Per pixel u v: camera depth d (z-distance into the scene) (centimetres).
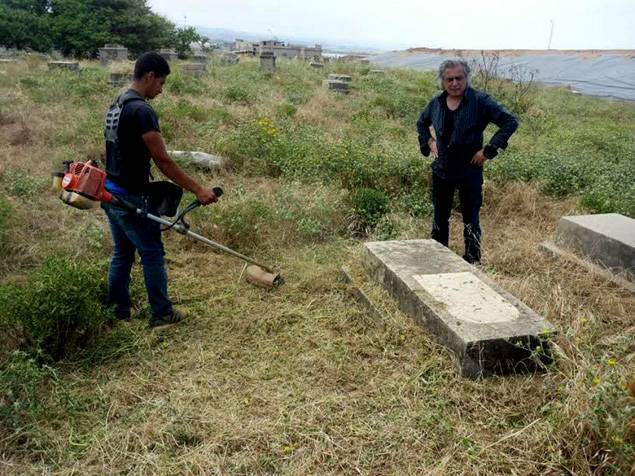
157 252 352
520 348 300
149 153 338
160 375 312
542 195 665
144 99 333
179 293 409
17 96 1057
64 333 328
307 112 1075
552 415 259
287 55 3538
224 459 248
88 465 248
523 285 389
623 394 241
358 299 393
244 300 401
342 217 552
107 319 353
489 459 246
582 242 468
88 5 2598
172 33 2784
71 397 280
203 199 350
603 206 586
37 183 591
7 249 457
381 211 564
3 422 263
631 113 1491
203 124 889
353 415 278
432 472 237
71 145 775
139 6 2698
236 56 2691
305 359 327
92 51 2464
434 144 459
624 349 305
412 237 514
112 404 286
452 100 429
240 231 497
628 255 425
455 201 613
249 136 769
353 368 317
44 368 300
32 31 2380
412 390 293
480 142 434
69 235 488
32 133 820
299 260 467
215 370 319
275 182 668
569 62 2634
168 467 245
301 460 249
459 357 299
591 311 385
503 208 616
